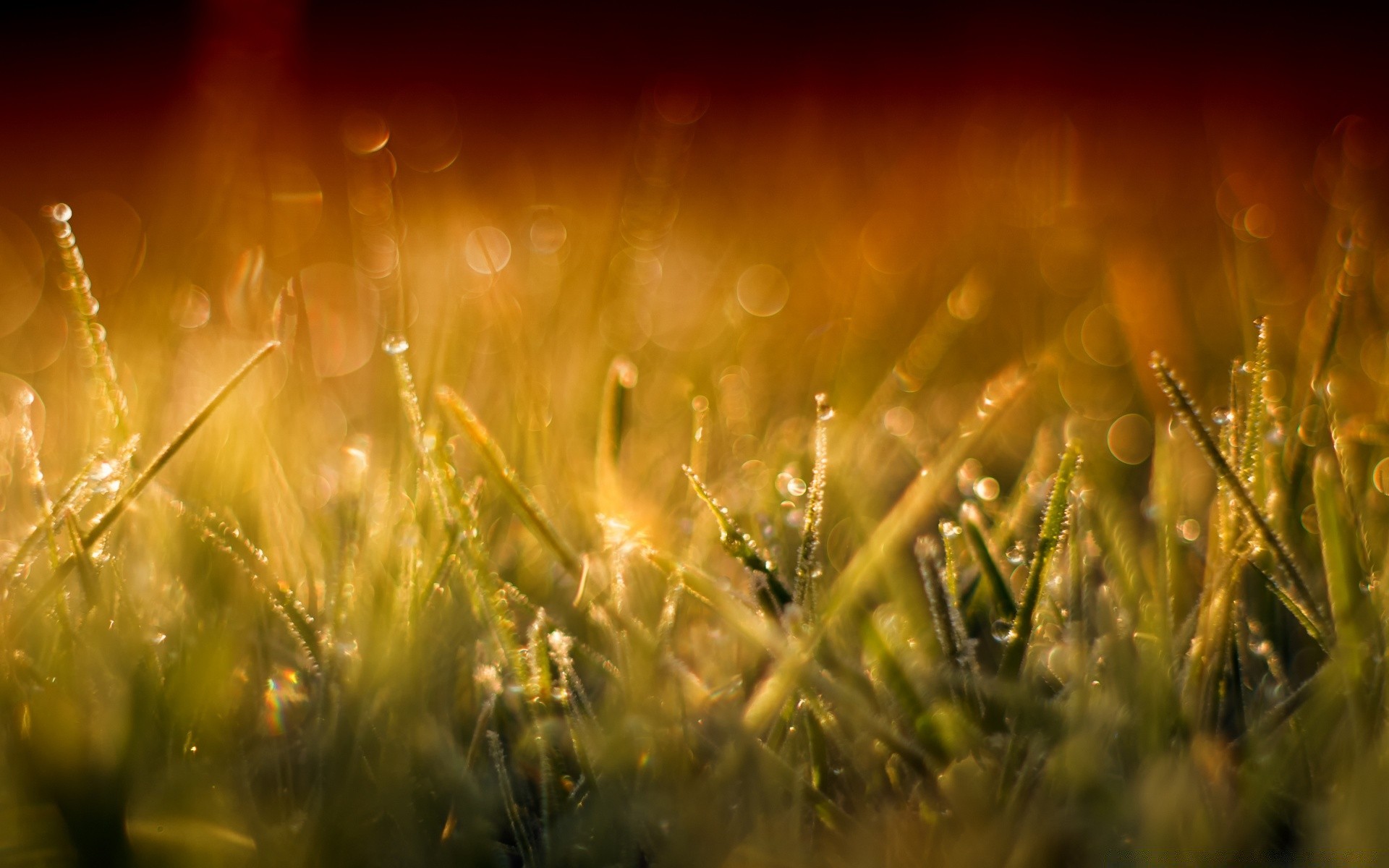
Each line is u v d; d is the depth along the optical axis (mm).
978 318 785
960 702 449
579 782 447
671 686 454
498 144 1594
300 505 499
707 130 1464
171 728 446
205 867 437
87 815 435
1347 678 443
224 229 758
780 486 500
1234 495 451
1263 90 1592
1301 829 440
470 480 513
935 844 438
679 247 997
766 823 440
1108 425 651
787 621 450
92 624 454
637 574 481
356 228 766
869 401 587
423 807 446
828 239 909
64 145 1799
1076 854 434
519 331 557
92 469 467
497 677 458
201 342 602
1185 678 450
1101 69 1713
